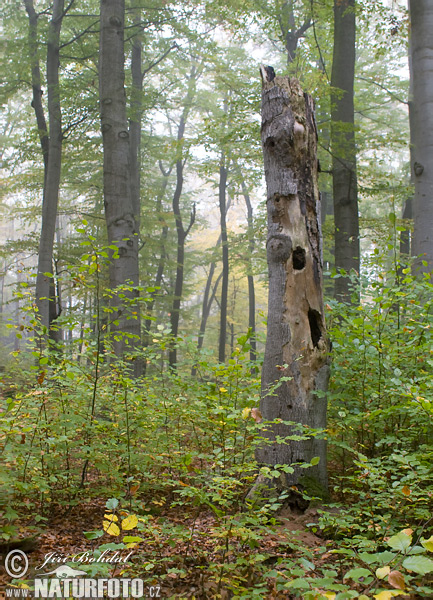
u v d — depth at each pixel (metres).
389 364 4.62
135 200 17.25
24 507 4.08
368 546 2.74
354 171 9.71
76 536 3.66
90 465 4.86
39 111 15.49
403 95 20.12
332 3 11.69
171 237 26.92
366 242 23.62
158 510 4.21
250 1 12.12
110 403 4.92
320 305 4.63
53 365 4.40
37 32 14.70
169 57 19.47
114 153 9.54
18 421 3.86
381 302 5.00
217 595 2.73
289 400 4.39
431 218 8.97
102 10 10.05
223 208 23.39
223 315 22.09
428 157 9.09
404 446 4.36
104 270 12.25
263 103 4.86
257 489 4.08
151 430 4.86
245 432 4.30
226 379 4.29
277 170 4.70
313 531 3.58
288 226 4.64
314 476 4.30
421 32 9.36
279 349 4.51
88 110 14.30
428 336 4.76
